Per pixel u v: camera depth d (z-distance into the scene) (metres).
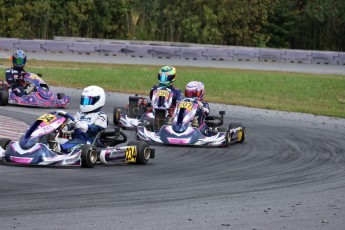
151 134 38.19
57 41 96.94
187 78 75.31
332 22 129.62
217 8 125.19
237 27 125.75
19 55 51.31
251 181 28.33
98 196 24.00
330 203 24.50
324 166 33.03
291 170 31.56
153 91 43.03
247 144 39.56
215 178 28.72
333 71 92.19
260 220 21.62
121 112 44.59
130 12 123.44
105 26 120.19
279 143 40.25
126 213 21.75
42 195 23.70
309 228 20.89
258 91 68.38
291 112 56.00
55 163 28.91
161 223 20.75
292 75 83.44
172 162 32.50
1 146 30.09
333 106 61.16
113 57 96.19
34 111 48.56
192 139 37.59
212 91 67.06
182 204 23.39
